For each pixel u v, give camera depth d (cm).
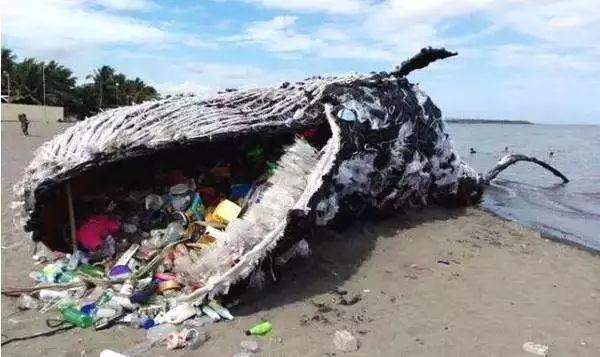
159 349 479
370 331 537
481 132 8706
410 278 696
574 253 873
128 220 673
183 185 691
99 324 513
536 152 3384
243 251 572
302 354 482
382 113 841
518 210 1305
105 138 611
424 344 517
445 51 980
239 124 673
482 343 527
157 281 583
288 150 701
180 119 660
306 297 609
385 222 931
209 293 545
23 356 459
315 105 771
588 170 2330
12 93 6288
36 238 642
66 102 6762
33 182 595
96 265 622
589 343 542
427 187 1007
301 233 592
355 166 768
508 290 678
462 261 784
